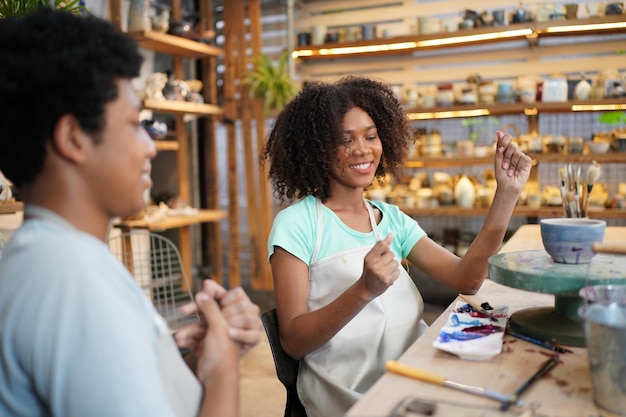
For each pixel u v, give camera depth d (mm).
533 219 3625
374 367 1283
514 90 3441
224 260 4797
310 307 1337
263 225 4145
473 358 949
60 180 710
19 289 649
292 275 1304
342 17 4137
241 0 4074
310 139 1425
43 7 741
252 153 4164
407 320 1343
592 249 1059
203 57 3941
